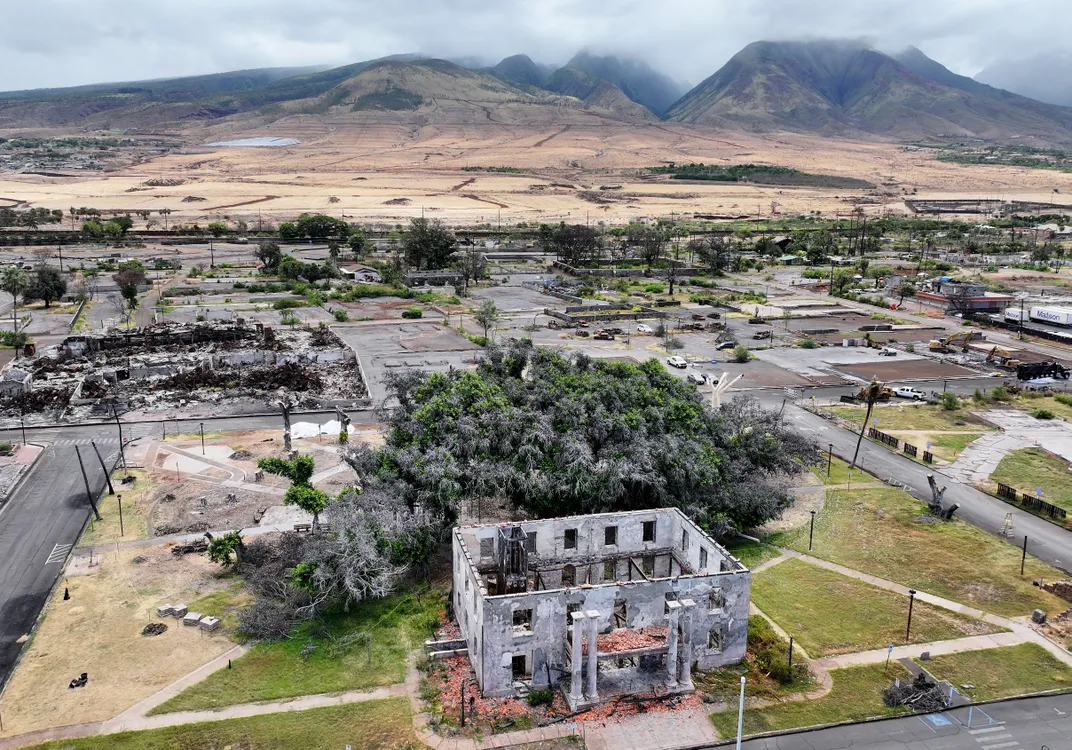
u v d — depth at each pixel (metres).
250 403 119.88
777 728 53.03
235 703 53.94
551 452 77.50
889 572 73.69
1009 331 179.00
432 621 63.69
